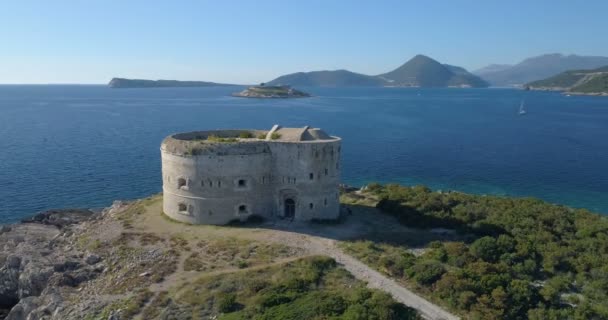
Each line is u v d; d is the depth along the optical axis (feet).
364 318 133.39
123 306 151.43
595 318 141.90
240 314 142.61
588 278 168.45
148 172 394.11
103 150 489.26
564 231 210.79
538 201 255.29
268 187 217.77
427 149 533.55
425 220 217.97
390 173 414.62
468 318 138.00
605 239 196.65
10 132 621.31
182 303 151.02
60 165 413.80
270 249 181.88
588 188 368.48
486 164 454.40
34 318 156.97
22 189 338.95
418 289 153.38
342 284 156.76
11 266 193.67
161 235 199.82
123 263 180.34
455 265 169.68
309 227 208.33
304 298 146.61
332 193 218.38
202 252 182.09
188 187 211.20
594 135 655.76
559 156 495.00
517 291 147.95
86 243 202.08
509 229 208.13
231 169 209.05
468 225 212.23
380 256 177.37
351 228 209.87
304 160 211.00
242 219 212.64
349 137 616.39
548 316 140.67
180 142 214.48
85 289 168.55
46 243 212.84
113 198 322.34
